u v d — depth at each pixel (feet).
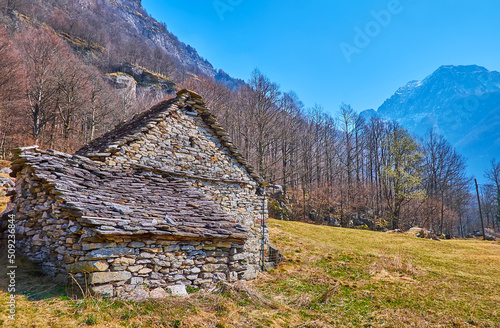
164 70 298.15
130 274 20.02
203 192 32.12
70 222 19.83
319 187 129.90
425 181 153.28
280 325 18.79
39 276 20.67
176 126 32.68
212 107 112.98
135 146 28.84
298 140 129.18
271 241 51.29
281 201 111.45
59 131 115.03
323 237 62.39
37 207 23.25
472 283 35.09
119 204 22.15
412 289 30.55
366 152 164.04
